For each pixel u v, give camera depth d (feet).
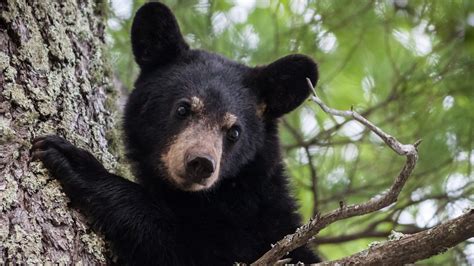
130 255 29.99
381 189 43.70
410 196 43.73
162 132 32.89
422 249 23.03
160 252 30.58
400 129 44.09
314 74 35.83
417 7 45.80
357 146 44.91
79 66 31.99
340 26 45.57
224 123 32.53
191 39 45.73
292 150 46.09
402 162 44.37
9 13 29.07
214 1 46.14
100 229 29.17
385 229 47.73
